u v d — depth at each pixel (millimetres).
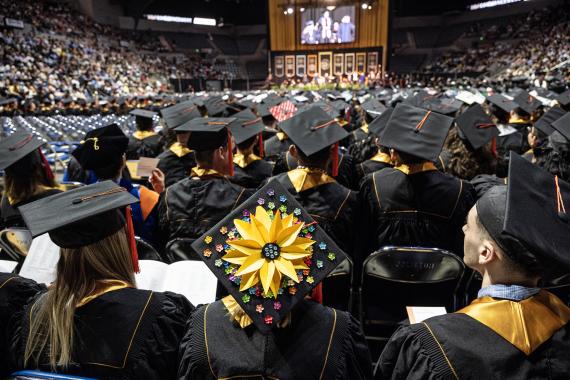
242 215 1494
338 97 12797
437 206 2750
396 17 40906
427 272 2488
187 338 1463
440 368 1214
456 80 27656
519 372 1136
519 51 32688
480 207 1303
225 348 1373
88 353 1438
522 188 1287
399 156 2869
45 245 2426
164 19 40969
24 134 3020
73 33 31391
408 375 1287
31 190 2906
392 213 2828
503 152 5777
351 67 31453
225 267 1400
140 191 3309
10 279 1786
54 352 1437
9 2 27547
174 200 2920
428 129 2957
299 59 31922
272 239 1381
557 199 1283
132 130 13656
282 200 1525
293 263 1386
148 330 1513
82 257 1539
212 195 2879
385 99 11469
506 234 1163
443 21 40250
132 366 1449
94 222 1546
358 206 2930
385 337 2846
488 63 34531
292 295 1360
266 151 5895
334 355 1372
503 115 6949
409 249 2395
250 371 1330
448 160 3703
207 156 2971
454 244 2855
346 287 2729
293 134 3072
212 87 35688
